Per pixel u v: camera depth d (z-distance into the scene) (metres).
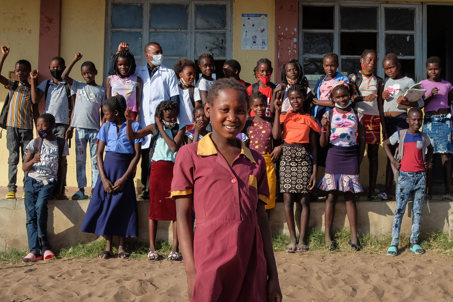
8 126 5.41
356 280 3.95
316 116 5.58
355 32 6.77
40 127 4.91
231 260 1.91
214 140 2.12
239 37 6.63
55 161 4.99
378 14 6.77
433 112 5.42
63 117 5.52
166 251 4.88
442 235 5.09
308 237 5.05
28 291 3.72
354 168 4.91
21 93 5.46
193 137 4.91
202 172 2.05
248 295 1.94
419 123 4.85
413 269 4.20
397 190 4.91
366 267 4.27
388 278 3.98
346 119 4.94
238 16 6.65
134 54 6.70
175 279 3.94
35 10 6.50
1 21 6.49
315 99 5.28
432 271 4.14
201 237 1.96
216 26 6.73
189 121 5.49
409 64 6.79
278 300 2.02
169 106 4.74
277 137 4.95
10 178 5.37
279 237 5.07
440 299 3.58
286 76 5.40
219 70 6.70
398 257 4.66
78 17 6.58
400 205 4.85
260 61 5.53
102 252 4.77
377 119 5.43
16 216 5.04
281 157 5.00
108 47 6.65
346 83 5.14
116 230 4.69
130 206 4.77
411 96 5.05
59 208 5.05
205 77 5.59
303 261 4.48
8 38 6.47
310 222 5.16
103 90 5.58
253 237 2.01
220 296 1.93
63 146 5.08
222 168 2.04
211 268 1.90
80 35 6.56
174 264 4.46
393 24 6.80
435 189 6.73
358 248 4.86
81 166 5.39
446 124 5.39
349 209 4.98
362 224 5.16
